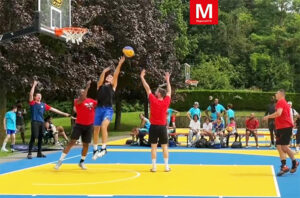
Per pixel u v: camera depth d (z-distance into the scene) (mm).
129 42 29141
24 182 11273
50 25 16734
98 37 25531
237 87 72938
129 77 34000
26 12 21422
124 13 29031
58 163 13766
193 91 60062
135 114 56719
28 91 24500
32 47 20375
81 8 24500
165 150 13523
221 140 23719
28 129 42281
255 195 9516
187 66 47500
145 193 9742
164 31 37594
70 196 9375
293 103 62594
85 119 13430
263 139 31500
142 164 15484
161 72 35656
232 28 77312
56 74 24109
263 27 81438
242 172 13352
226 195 9508
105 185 10812
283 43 77250
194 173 13094
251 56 74312
